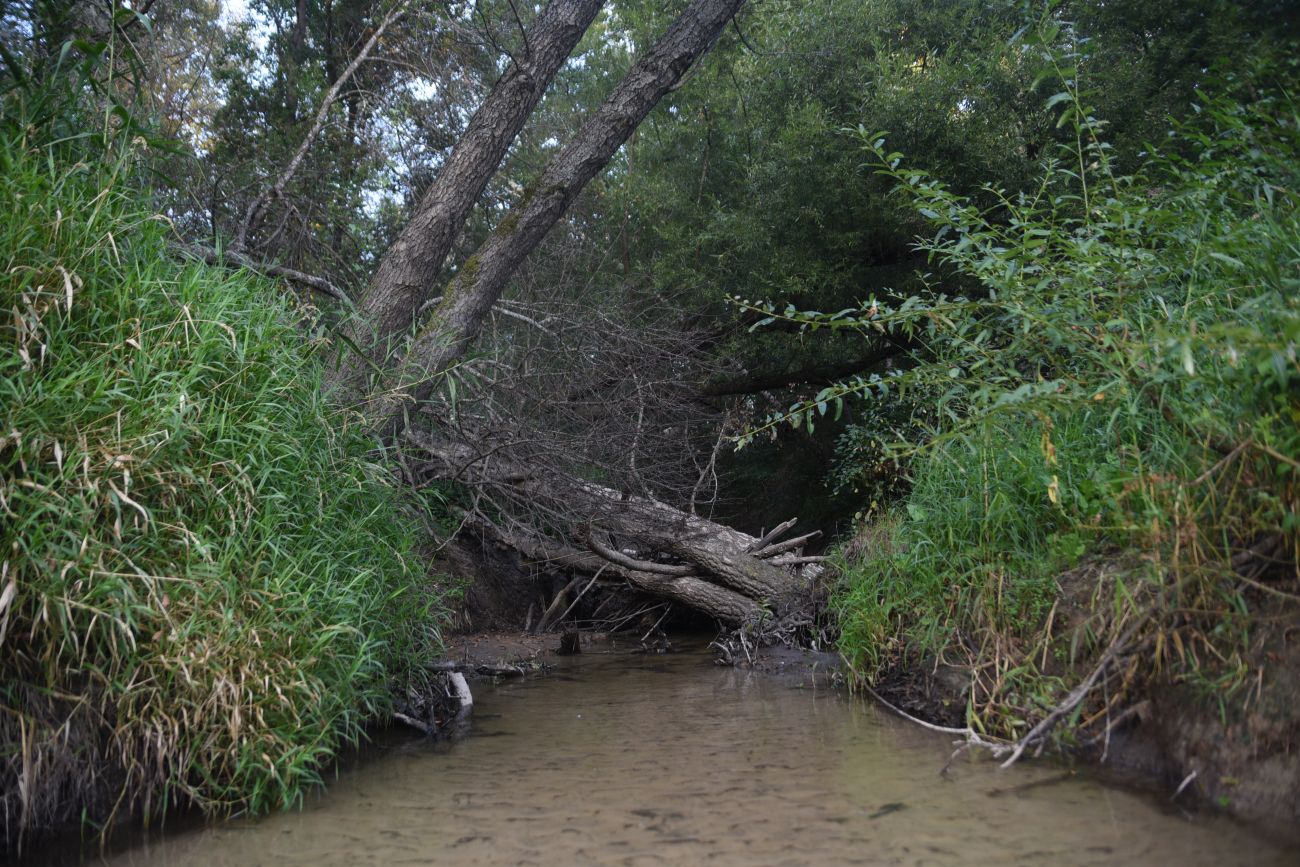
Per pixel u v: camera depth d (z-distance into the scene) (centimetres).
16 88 377
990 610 384
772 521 1366
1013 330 404
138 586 290
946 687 403
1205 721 273
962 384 397
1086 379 362
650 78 729
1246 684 263
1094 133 419
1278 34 702
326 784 328
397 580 441
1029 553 383
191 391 342
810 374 1271
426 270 671
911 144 1098
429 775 338
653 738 393
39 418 283
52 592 266
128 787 288
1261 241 320
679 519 778
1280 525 270
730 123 1496
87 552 277
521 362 764
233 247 714
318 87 1113
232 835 272
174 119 902
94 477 288
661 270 1297
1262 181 358
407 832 270
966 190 1096
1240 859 215
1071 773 298
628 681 574
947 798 280
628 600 871
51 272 313
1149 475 312
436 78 1045
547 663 670
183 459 323
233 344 357
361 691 384
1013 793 281
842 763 332
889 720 407
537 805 294
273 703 303
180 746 293
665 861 238
